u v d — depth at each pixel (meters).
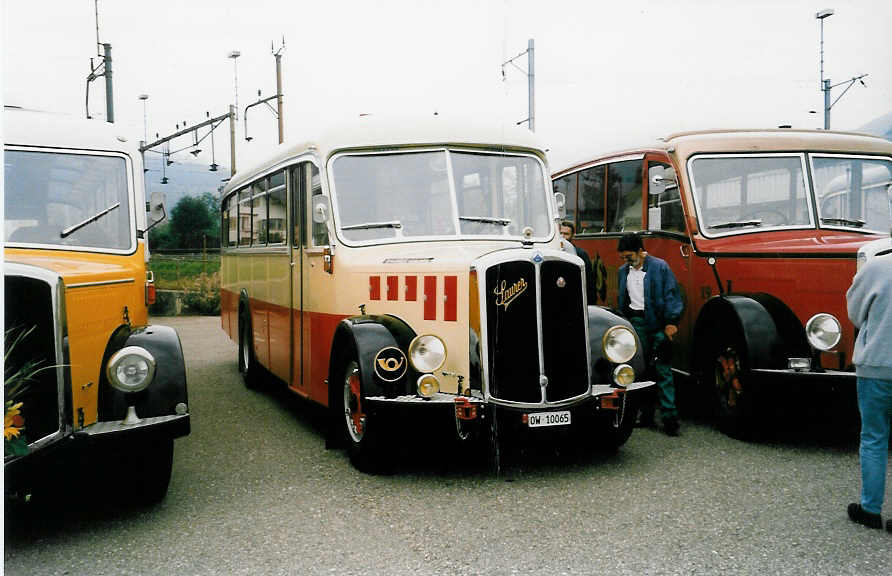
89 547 4.47
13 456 4.08
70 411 4.39
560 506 5.05
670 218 8.20
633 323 7.04
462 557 4.25
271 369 8.55
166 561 4.26
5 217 5.64
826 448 6.46
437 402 5.30
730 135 8.09
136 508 5.12
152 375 4.61
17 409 4.04
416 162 6.58
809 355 6.35
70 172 5.91
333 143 6.60
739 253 7.13
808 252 6.43
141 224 6.18
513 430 5.46
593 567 4.09
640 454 6.31
